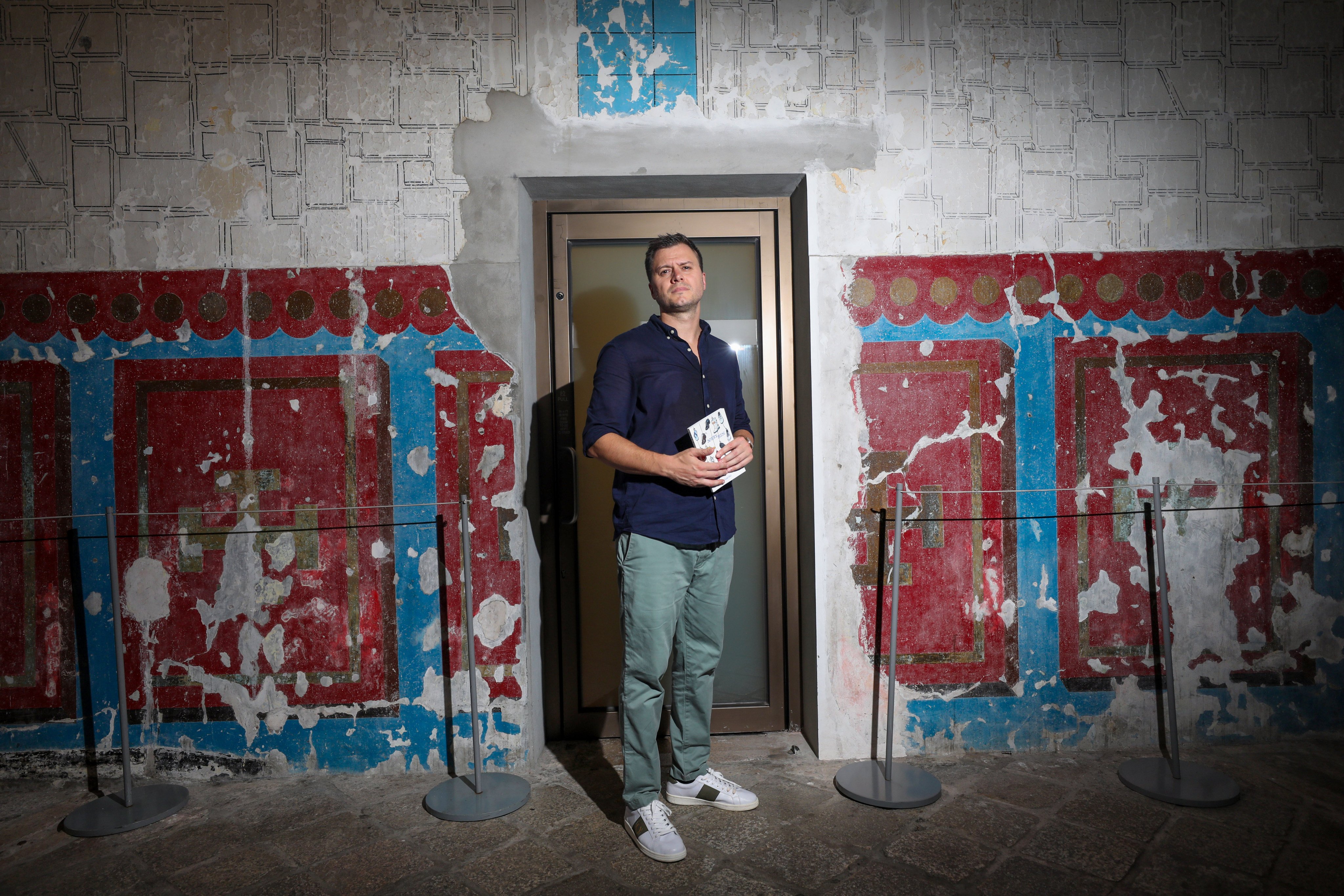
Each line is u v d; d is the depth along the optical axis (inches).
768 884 73.5
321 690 98.0
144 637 97.3
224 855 80.2
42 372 96.0
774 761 100.9
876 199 98.8
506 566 98.0
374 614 98.0
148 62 95.2
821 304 99.0
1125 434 100.9
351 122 96.0
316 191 96.1
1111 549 101.1
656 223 106.8
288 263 96.3
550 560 108.2
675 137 97.4
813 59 98.0
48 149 95.3
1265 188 100.7
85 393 96.2
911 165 98.7
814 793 91.7
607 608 109.6
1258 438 101.5
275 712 97.9
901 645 100.7
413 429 97.3
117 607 89.7
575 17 96.9
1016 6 98.7
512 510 97.6
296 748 98.1
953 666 100.8
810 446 100.7
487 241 96.8
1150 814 85.1
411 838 82.9
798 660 110.0
